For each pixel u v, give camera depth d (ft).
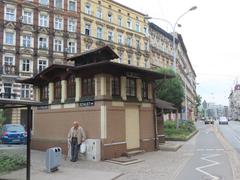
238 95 477.36
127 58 200.64
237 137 117.91
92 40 176.86
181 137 98.94
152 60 224.74
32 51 152.66
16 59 147.84
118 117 59.82
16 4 149.48
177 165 51.39
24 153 63.31
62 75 64.80
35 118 72.33
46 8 159.22
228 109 604.08
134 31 206.80
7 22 146.00
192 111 366.63
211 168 48.57
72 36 167.43
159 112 85.20
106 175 41.98
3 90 142.61
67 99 63.87
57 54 160.25
